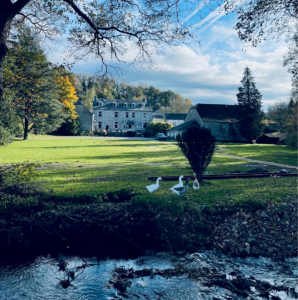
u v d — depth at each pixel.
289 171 15.03
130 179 11.32
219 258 5.98
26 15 9.71
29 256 6.06
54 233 6.80
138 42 10.02
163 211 7.54
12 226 6.86
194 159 10.46
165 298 4.53
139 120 75.75
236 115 57.97
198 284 4.96
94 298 4.54
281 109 74.81
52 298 4.55
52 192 8.73
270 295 4.59
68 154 22.11
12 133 35.41
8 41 9.84
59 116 45.59
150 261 5.87
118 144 37.22
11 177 8.66
